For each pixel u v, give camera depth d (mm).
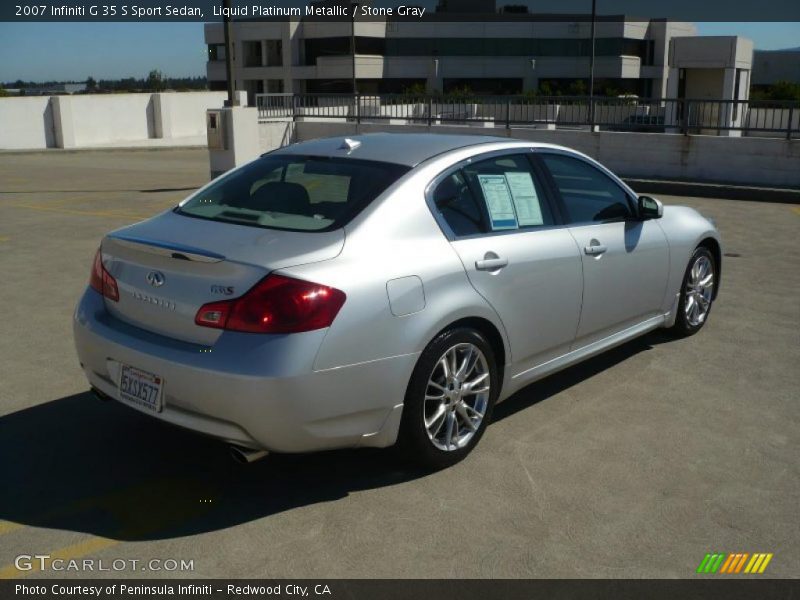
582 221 4812
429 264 3787
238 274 3385
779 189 14492
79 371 5332
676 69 39844
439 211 4000
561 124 18312
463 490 3826
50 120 29656
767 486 3895
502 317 4152
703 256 6082
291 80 80438
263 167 4430
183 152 28906
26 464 4051
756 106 15500
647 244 5242
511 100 19094
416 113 20984
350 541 3396
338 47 78562
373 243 3672
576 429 4516
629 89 77500
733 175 15781
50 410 4707
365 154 4289
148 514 3602
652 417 4688
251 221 3867
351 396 3490
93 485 3855
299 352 3314
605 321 4973
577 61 76875
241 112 15859
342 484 3879
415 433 3795
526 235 4363
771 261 8961
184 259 3496
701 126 16156
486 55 78125
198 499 3736
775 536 3463
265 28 80562
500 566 3229
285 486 3857
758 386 5188
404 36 78188
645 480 3938
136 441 4328
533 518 3584
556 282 4473
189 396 3410
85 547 3340
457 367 4020
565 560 3271
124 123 32719
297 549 3338
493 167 4395
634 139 16906
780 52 69938
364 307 3484
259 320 3320
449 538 3420
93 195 14688
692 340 6098
